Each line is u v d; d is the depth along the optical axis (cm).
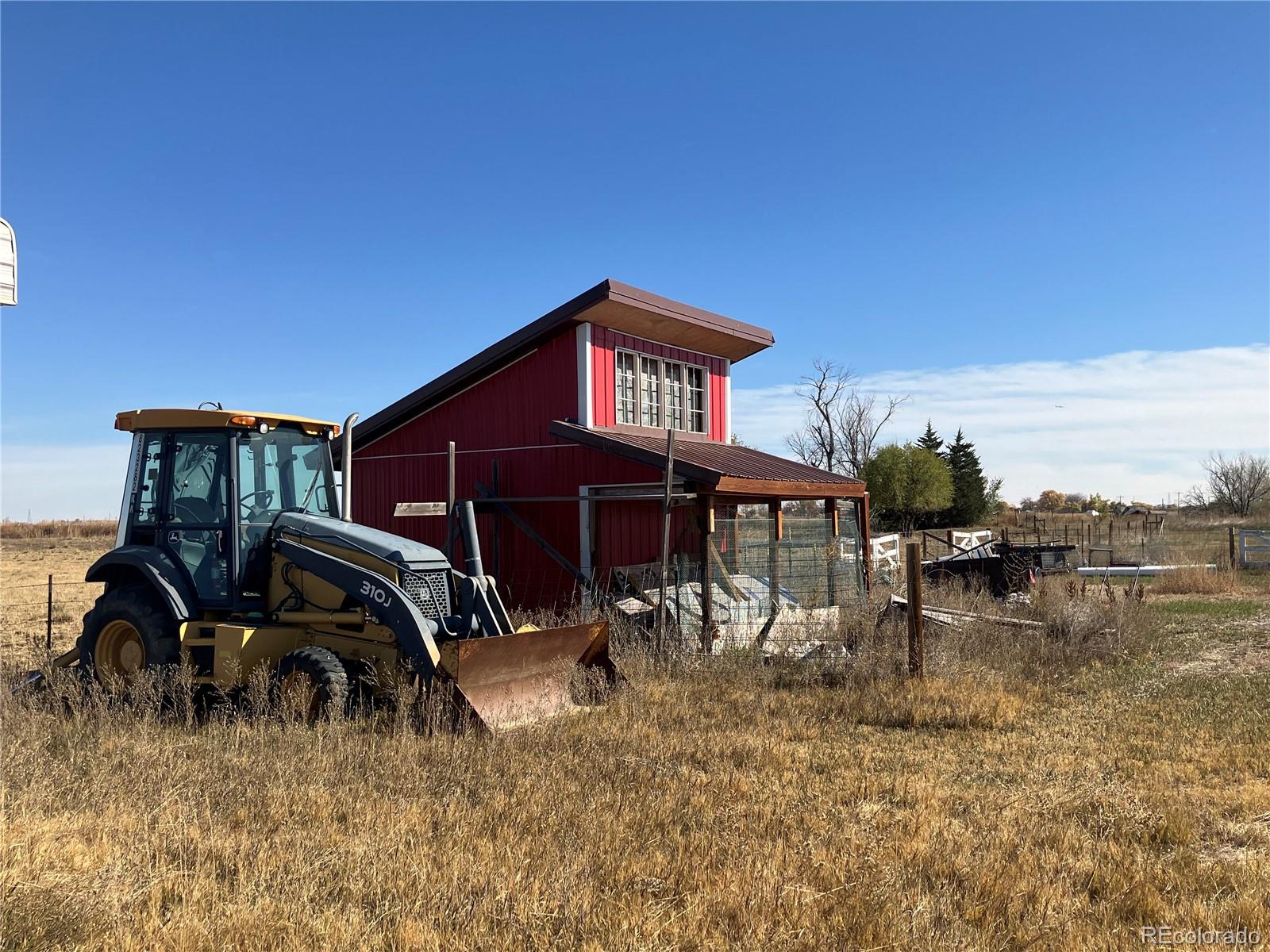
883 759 790
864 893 488
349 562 944
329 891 488
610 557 1661
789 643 1198
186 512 990
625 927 443
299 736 777
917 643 1090
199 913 455
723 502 1859
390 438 1883
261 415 977
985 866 533
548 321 1647
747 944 432
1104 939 449
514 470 1723
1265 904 496
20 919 427
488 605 954
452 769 709
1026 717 952
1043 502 9519
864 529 1841
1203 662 1305
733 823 610
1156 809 643
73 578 2994
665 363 1873
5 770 656
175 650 948
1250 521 5781
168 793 634
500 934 439
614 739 812
